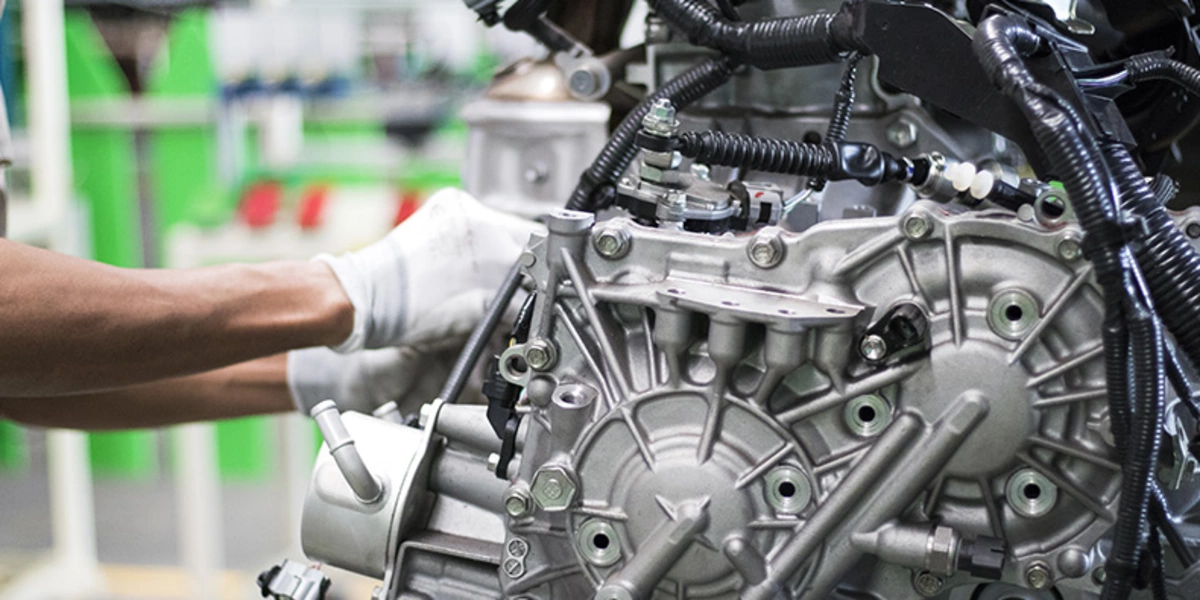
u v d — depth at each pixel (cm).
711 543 80
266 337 113
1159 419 69
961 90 83
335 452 91
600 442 83
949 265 77
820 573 80
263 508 379
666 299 79
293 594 96
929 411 78
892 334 77
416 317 118
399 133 373
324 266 118
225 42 363
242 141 365
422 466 95
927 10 83
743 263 82
